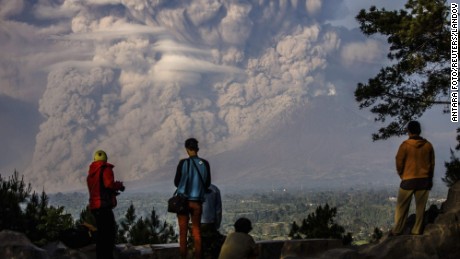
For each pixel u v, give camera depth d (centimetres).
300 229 1761
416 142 1210
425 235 1162
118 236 1855
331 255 1127
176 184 1146
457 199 1229
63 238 1224
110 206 1115
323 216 1753
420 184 1198
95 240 1233
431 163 1212
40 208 1259
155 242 1855
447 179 1712
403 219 1223
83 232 1237
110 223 1119
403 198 1214
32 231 1223
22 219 1216
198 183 1135
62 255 1141
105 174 1111
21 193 1254
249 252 999
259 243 1348
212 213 1230
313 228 1744
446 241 1159
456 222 1173
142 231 1848
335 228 1747
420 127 1233
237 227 1016
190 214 1180
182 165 1136
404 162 1218
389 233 1271
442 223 1173
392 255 1134
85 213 1358
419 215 1202
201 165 1143
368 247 1216
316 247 1400
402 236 1162
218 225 1241
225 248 998
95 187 1113
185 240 1135
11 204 1215
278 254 1368
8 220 1205
